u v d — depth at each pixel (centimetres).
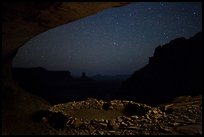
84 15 615
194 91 3136
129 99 3825
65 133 605
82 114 927
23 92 876
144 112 900
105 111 980
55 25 649
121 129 647
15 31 639
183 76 3566
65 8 565
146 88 3822
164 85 3675
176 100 1105
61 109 978
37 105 838
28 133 581
